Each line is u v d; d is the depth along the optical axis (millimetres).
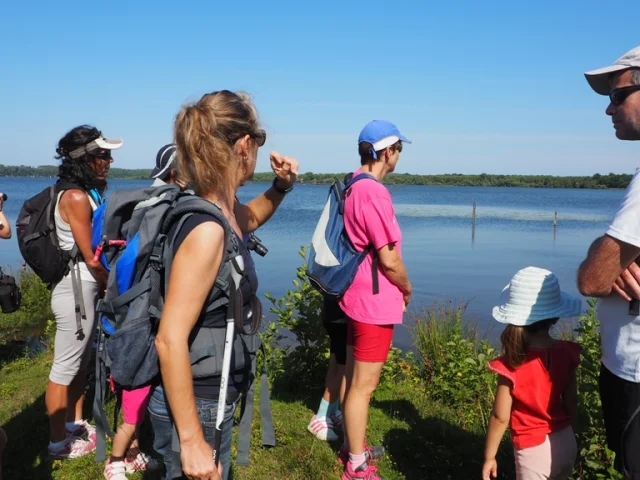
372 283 3520
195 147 2141
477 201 81250
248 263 2240
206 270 1960
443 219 41969
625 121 2506
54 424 4027
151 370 2100
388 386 5746
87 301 3932
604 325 2617
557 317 2869
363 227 3482
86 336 3975
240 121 2174
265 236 25906
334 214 3727
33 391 5461
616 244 2346
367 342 3551
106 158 3936
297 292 5707
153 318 2115
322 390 5473
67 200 3738
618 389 2537
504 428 3033
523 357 2896
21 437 4426
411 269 16500
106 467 3668
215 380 2123
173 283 1949
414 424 4711
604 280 2416
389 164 3777
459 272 15914
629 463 2523
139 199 2941
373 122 3723
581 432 3508
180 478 2139
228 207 2238
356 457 3689
